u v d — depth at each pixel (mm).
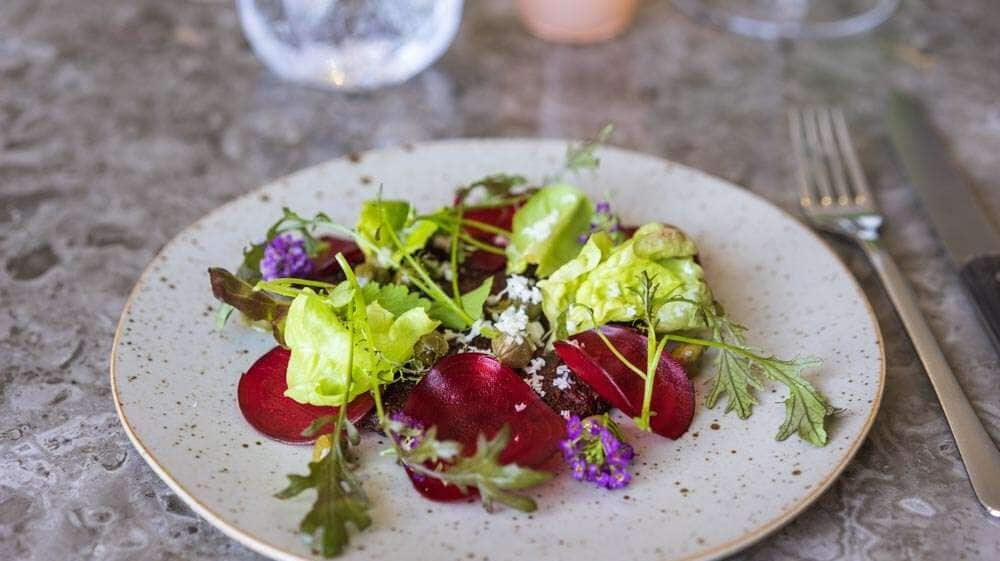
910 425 415
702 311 405
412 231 452
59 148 577
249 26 623
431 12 623
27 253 503
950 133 596
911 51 673
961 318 470
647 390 381
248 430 390
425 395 389
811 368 411
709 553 343
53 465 399
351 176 510
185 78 641
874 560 367
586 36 681
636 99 631
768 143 594
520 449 376
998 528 376
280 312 417
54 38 672
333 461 358
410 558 345
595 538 353
